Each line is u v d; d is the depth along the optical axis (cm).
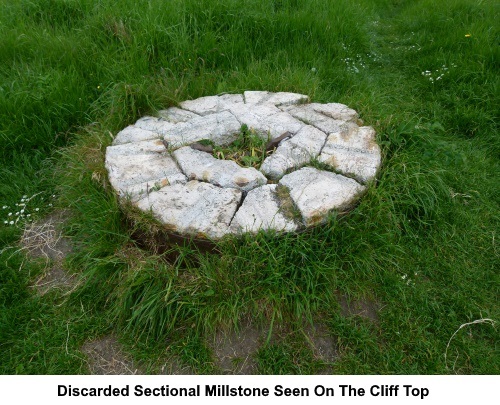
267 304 149
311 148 185
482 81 259
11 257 170
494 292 163
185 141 190
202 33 273
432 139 207
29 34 270
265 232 151
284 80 239
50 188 200
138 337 147
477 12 332
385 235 168
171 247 157
